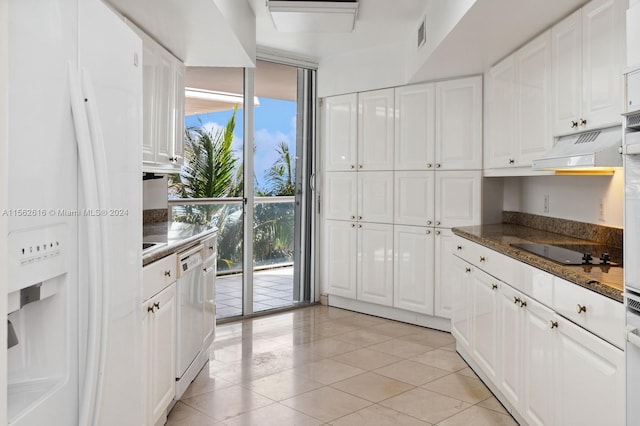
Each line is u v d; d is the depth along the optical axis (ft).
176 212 14.80
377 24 13.70
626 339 4.96
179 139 11.98
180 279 9.28
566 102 8.91
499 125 12.52
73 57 3.81
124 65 4.96
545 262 7.38
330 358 12.40
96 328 3.98
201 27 9.46
